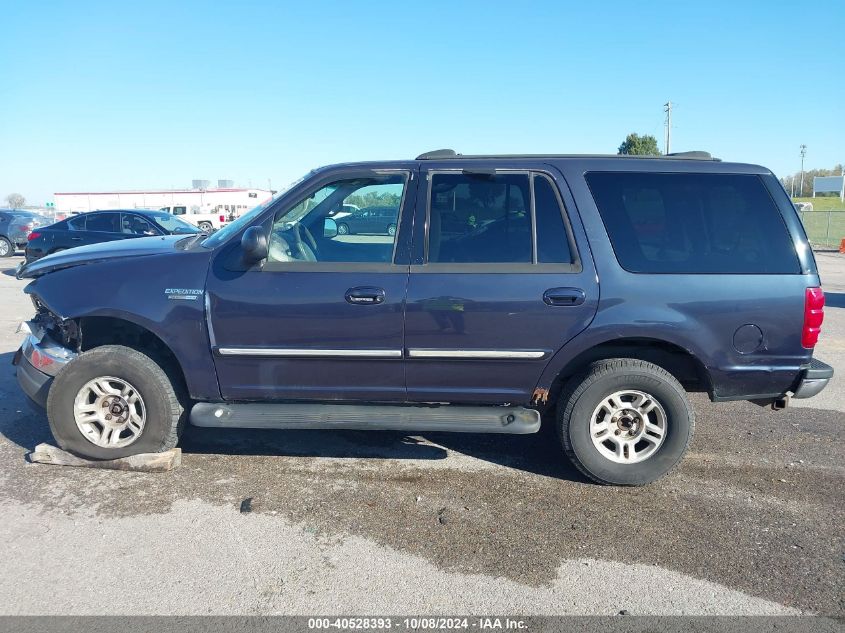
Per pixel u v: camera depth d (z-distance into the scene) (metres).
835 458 4.68
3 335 8.16
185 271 4.08
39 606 2.90
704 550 3.45
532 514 3.81
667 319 3.91
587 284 3.92
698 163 4.13
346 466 4.43
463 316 3.94
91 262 4.21
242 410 4.16
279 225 4.17
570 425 4.08
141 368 4.12
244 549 3.38
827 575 3.23
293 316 3.99
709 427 5.29
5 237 20.05
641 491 4.12
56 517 3.66
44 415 5.22
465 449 4.77
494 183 4.08
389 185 4.12
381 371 4.09
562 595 3.05
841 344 8.35
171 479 4.16
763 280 3.94
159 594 3.00
